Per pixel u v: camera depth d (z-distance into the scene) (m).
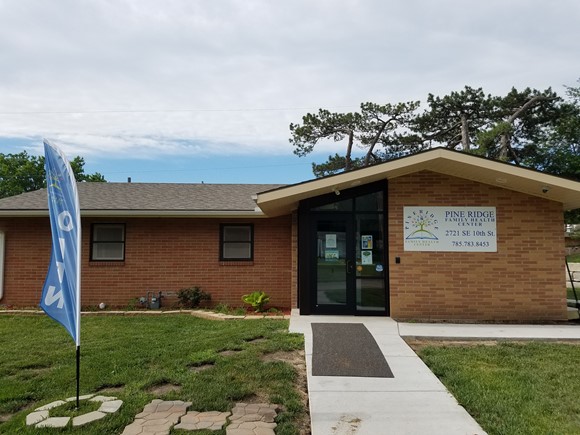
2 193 38.31
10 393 5.04
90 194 13.33
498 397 4.94
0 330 8.62
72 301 4.69
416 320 9.36
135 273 11.80
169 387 5.27
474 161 8.59
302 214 10.07
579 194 8.84
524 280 9.47
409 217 9.71
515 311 9.42
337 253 10.00
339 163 29.91
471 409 4.68
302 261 10.00
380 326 8.62
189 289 11.55
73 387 5.24
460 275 9.53
